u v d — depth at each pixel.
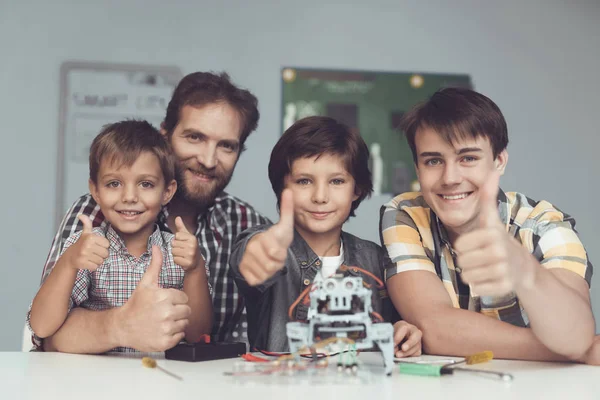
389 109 2.89
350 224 2.80
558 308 0.96
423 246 1.34
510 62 2.99
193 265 1.28
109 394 0.71
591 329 1.00
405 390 0.73
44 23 2.72
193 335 1.30
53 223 2.66
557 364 1.00
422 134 1.28
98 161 1.42
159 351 1.05
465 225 1.30
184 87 1.68
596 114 3.02
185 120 1.62
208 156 1.61
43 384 0.78
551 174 2.97
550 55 3.01
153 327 1.04
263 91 2.82
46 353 1.11
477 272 0.84
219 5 2.82
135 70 2.74
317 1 2.88
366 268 1.42
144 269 1.39
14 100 2.68
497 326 1.09
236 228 1.77
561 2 3.03
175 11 2.79
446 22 2.96
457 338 1.10
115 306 1.36
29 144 2.67
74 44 2.72
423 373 0.84
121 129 1.45
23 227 2.64
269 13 2.85
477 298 1.32
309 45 2.87
